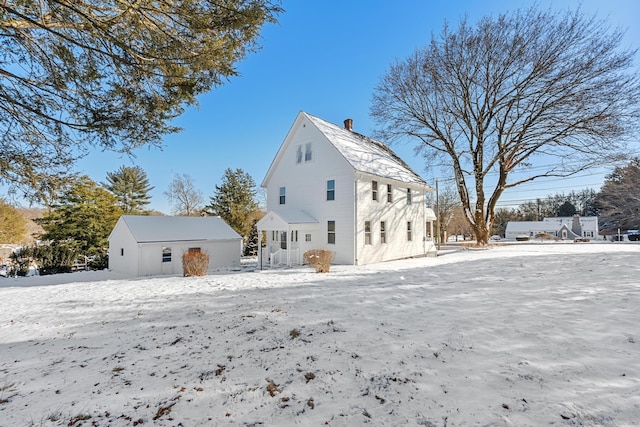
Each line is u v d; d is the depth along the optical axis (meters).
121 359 3.54
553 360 2.90
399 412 2.27
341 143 16.67
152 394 2.70
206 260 12.73
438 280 7.87
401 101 23.62
